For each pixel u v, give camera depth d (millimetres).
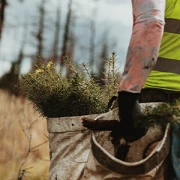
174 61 2451
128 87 2164
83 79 2963
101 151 2246
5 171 6016
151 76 2457
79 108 2926
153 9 2215
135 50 2178
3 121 6633
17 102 6688
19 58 25359
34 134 6973
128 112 2158
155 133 2334
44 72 3062
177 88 2426
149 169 2215
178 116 2234
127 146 2326
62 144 2723
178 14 2465
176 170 2293
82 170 2662
